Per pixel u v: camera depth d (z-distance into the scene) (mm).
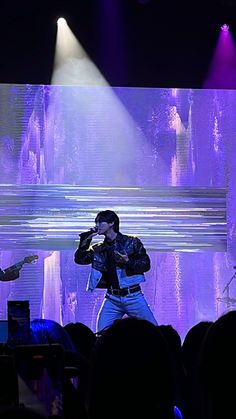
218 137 12180
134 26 11844
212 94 12188
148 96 12141
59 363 2785
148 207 12086
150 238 12062
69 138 12055
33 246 11867
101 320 9102
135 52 11938
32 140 11992
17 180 11945
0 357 3047
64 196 11984
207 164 12211
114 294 9062
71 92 12008
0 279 10703
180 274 12047
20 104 11953
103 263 9109
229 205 12203
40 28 11742
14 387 2814
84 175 12047
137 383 2693
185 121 12203
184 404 4023
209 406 2809
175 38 11945
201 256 12109
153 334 2746
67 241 11922
